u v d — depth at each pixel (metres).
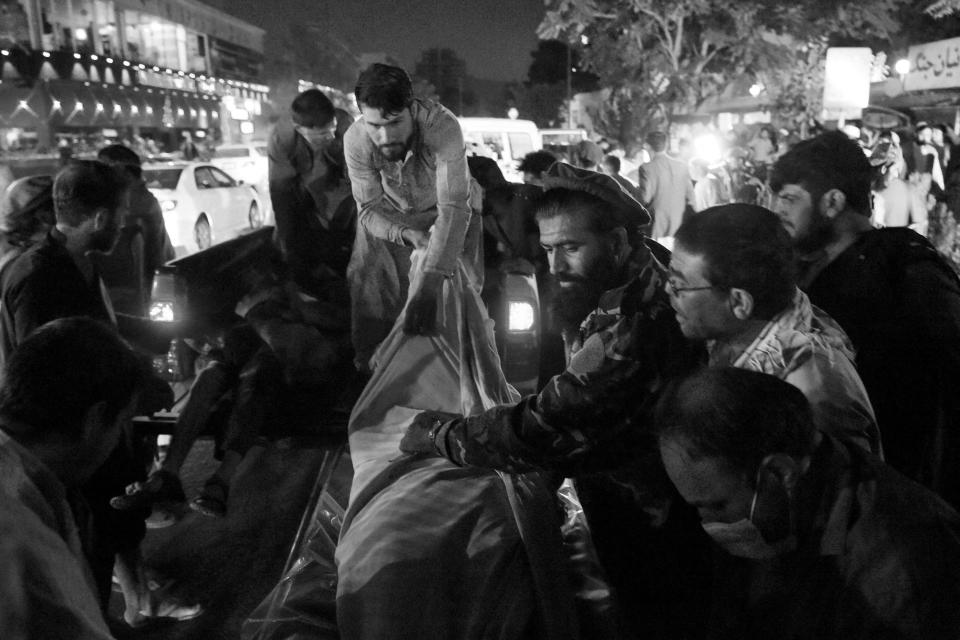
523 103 70.44
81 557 1.81
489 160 5.34
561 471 2.46
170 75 43.56
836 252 2.92
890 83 22.12
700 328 2.13
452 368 3.27
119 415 2.07
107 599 3.20
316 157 4.35
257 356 3.98
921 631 1.56
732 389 1.60
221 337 4.20
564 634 2.47
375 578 2.49
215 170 16.09
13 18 33.72
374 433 3.22
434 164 3.38
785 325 2.10
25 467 1.73
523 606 2.52
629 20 25.67
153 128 41.19
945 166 13.69
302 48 31.70
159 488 3.41
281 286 4.32
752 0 22.73
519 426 2.35
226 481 3.67
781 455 1.57
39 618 1.36
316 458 5.04
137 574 3.55
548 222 2.41
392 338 3.36
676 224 10.15
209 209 14.99
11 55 30.42
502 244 4.87
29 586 1.38
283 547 4.21
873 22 22.47
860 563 1.61
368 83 3.11
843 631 1.63
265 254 4.47
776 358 2.08
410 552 2.53
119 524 3.26
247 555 4.15
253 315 4.14
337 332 4.16
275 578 3.95
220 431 4.00
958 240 10.87
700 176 14.98
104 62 35.44
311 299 4.24
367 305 3.78
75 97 32.38
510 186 5.08
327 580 2.92
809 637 1.66
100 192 3.21
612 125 26.27
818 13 22.33
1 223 3.89
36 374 1.93
